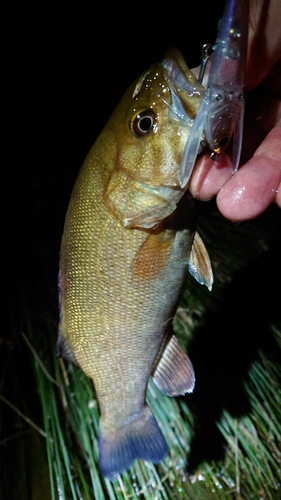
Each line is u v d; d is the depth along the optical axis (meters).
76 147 0.53
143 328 0.20
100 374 0.21
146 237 0.18
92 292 0.19
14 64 0.56
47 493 0.29
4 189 0.47
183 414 0.32
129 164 0.17
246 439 0.30
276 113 0.22
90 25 0.58
